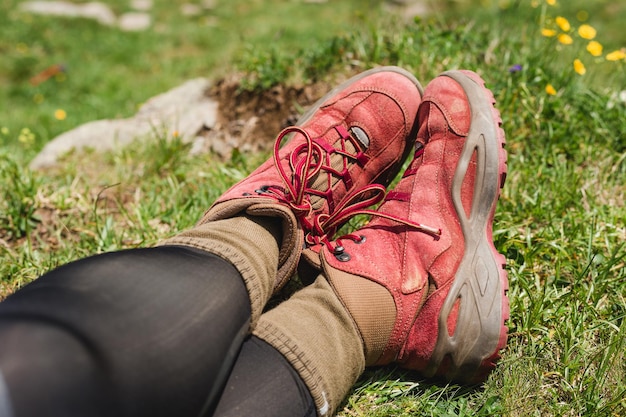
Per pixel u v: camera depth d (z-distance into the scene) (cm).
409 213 155
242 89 299
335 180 177
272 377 116
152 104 329
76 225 218
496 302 138
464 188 156
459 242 148
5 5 1067
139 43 982
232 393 112
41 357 83
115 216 229
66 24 1030
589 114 241
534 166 220
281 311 129
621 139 230
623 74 271
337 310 130
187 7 1207
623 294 167
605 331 153
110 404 87
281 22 1075
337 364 124
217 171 246
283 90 286
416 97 195
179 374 97
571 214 196
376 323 134
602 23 877
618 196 210
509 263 179
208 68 812
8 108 728
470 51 276
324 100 200
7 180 239
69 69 844
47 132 582
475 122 161
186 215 214
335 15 1111
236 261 121
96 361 88
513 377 141
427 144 167
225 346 108
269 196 147
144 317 97
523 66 256
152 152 267
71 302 92
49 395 81
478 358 136
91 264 103
